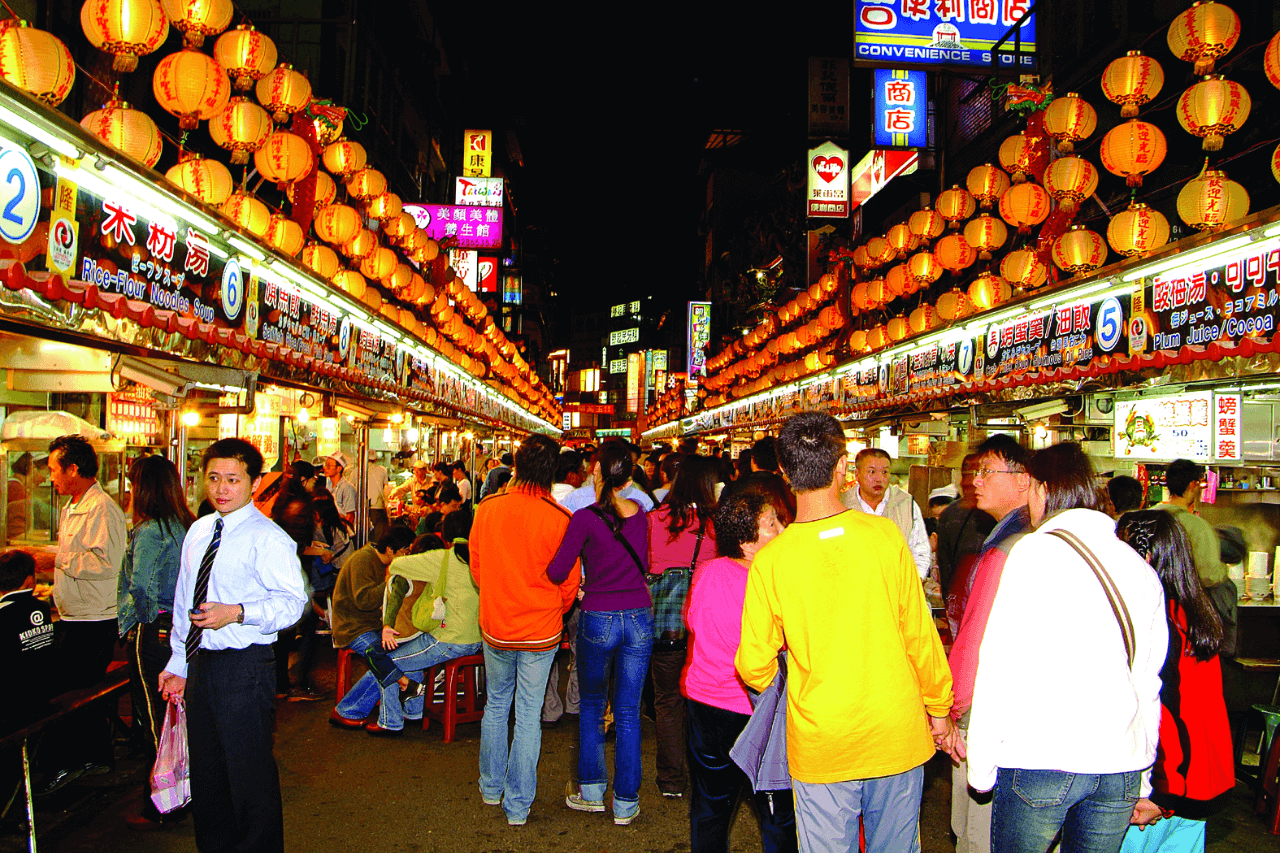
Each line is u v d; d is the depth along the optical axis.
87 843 3.66
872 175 18.75
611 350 87.88
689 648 3.29
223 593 3.11
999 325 7.32
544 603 4.00
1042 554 2.29
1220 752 3.07
